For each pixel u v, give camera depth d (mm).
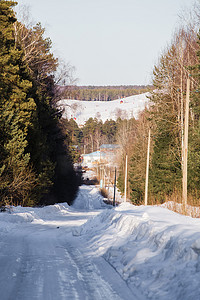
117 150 130625
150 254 9445
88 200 106750
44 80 59625
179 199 31344
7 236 17750
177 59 55094
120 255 10789
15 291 7367
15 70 39781
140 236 11820
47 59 56438
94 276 8797
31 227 23141
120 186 113125
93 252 12406
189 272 7152
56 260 10977
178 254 8156
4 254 11797
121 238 13047
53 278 8570
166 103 58875
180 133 56250
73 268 9750
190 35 54188
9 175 31953
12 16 43688
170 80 57031
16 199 38031
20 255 11703
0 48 39219
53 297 6992
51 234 19125
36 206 42781
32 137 41219
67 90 60875
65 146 69938
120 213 17422
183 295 6410
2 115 33188
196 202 26531
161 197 58094
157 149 60500
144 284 7664
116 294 7246
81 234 18500
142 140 85500
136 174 80375
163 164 58188
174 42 56375
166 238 9438
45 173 43656
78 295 7152
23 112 39125
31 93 47438
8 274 8805
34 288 7641
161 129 58719
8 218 24906
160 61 58594
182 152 51438
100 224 19219
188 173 46656
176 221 12344
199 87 45562
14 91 40094
